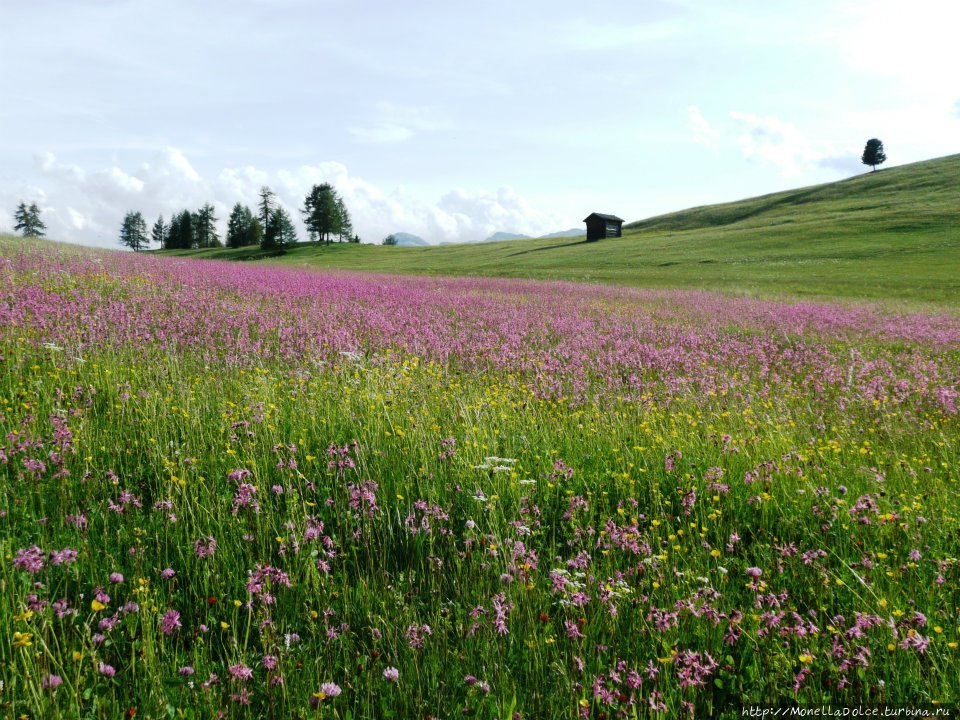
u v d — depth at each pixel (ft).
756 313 79.10
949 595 13.09
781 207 393.91
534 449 21.08
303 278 88.84
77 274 59.00
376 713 9.89
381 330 45.29
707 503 17.51
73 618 10.55
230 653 10.77
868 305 96.17
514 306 72.69
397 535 14.94
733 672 11.13
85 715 9.14
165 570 12.01
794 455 20.85
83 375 24.66
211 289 61.36
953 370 43.68
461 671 10.53
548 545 15.20
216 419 21.38
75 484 15.51
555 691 10.15
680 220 423.23
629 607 12.18
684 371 39.86
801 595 13.21
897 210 284.20
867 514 16.30
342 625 11.35
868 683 10.63
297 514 14.73
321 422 21.39
